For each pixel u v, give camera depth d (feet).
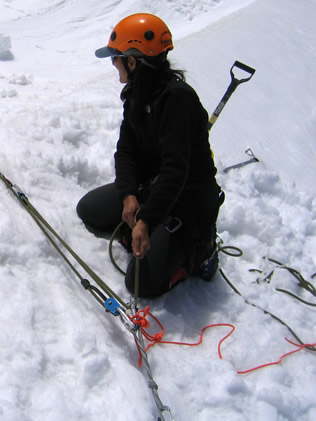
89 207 8.32
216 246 8.15
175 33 26.86
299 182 13.12
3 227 7.29
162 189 6.43
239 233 9.92
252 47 19.42
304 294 8.71
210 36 20.21
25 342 5.83
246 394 6.18
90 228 8.52
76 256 7.23
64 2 29.32
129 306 6.61
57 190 9.04
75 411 5.30
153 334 6.84
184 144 6.51
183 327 7.07
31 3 29.12
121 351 6.30
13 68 19.27
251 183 11.60
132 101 6.86
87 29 26.37
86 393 5.56
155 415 5.51
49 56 22.11
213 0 30.86
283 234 9.92
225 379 6.18
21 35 24.57
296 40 21.31
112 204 8.24
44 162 9.45
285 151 14.17
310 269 9.41
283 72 18.34
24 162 9.21
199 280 8.06
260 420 5.95
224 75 16.85
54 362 5.82
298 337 7.47
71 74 18.95
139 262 7.20
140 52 6.57
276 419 5.99
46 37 24.82
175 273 7.50
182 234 7.43
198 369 6.29
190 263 7.53
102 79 15.71
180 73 6.86
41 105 13.46
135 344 6.46
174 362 6.35
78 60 21.97
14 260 6.98
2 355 5.57
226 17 24.08
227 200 10.41
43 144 10.09
